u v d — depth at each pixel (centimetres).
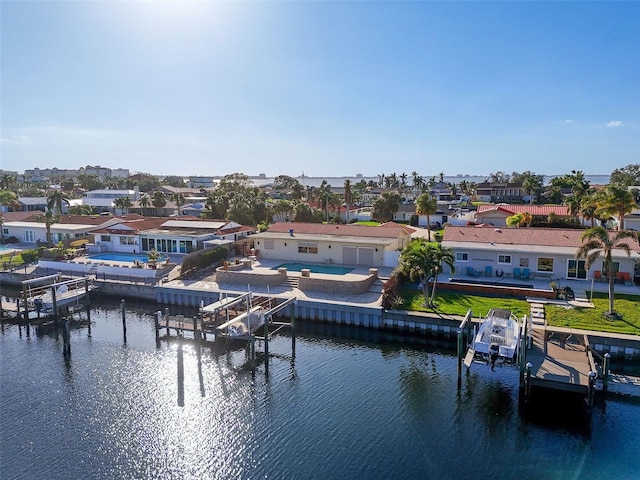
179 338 3388
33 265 5944
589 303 3803
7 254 6378
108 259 5991
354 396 2817
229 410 2677
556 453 2267
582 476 2105
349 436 2422
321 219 8950
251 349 3238
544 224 7519
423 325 3638
